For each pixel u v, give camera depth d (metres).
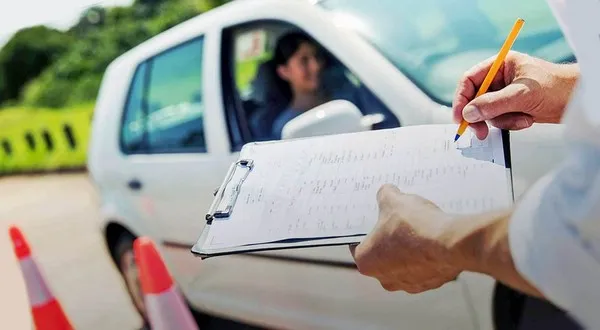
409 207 0.90
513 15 1.91
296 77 2.04
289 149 1.15
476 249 0.78
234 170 1.13
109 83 2.85
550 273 0.68
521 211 0.73
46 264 3.86
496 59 1.12
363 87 1.84
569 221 0.66
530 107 1.08
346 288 1.78
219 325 2.41
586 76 0.69
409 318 1.66
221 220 1.00
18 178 6.88
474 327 1.54
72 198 5.30
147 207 2.45
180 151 2.35
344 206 0.96
